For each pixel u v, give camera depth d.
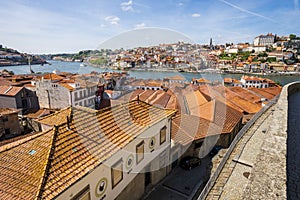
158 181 13.67
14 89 37.59
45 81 37.41
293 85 16.86
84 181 7.43
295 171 5.54
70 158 7.61
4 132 28.47
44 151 7.65
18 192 6.26
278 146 4.57
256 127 12.12
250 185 3.47
